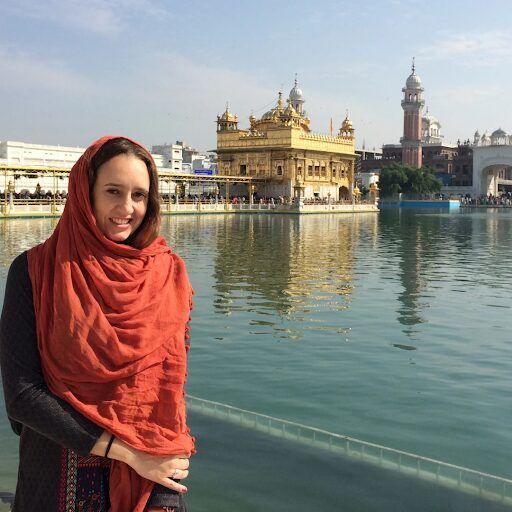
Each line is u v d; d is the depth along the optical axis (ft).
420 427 20.68
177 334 7.85
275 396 23.66
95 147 7.79
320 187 247.29
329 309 40.75
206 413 20.85
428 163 414.00
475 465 17.83
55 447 7.38
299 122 241.14
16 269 7.58
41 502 7.32
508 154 363.56
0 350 7.29
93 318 7.22
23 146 219.82
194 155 409.08
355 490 15.78
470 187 380.17
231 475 16.48
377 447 18.33
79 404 7.14
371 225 150.82
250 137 237.25
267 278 54.80
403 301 44.06
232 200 222.28
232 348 30.55
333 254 77.36
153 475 7.35
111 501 7.38
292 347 30.83
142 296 7.61
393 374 26.55
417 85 376.89
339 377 26.13
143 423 7.43
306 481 16.17
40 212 148.66
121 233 7.83
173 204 189.37
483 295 47.24
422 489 15.70
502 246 92.32
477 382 25.63
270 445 18.35
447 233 123.24
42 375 7.26
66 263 7.34
